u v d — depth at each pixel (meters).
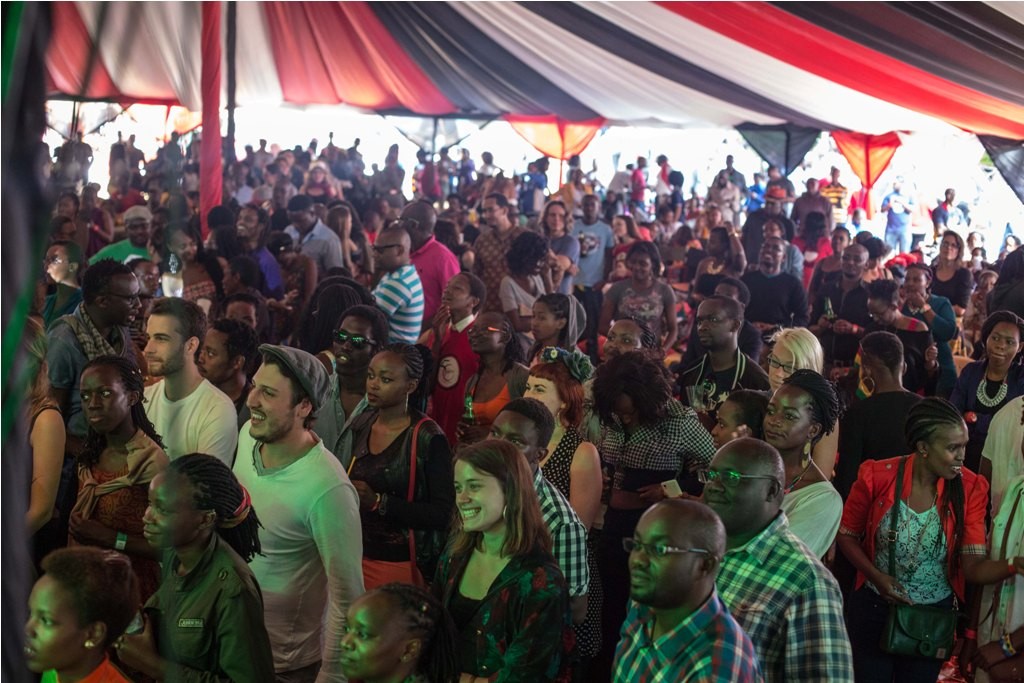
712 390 5.36
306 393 3.17
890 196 18.98
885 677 3.77
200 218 9.32
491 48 13.65
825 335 7.62
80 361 4.28
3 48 1.21
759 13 7.88
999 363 5.39
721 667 2.22
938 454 3.62
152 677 2.62
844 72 9.02
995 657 3.69
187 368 3.74
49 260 4.88
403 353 3.88
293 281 8.12
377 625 2.53
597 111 16.38
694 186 24.59
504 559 2.96
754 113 14.64
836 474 4.87
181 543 2.60
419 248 7.09
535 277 7.28
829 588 2.61
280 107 19.19
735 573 2.65
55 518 3.77
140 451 3.34
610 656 4.31
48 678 2.42
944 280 8.83
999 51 7.15
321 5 13.65
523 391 5.10
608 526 4.39
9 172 1.22
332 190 18.97
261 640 2.69
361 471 3.87
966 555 3.68
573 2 9.72
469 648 2.96
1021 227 14.32
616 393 4.33
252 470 3.24
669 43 10.31
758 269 8.34
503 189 14.05
